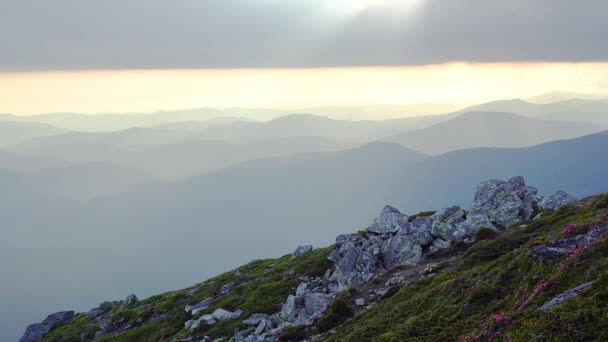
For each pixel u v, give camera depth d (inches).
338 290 2448.3
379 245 2687.0
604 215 1453.0
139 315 3565.5
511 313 1072.8
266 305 2662.4
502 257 1537.9
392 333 1391.5
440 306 1441.9
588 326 832.3
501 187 2637.8
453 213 2647.6
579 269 1095.0
